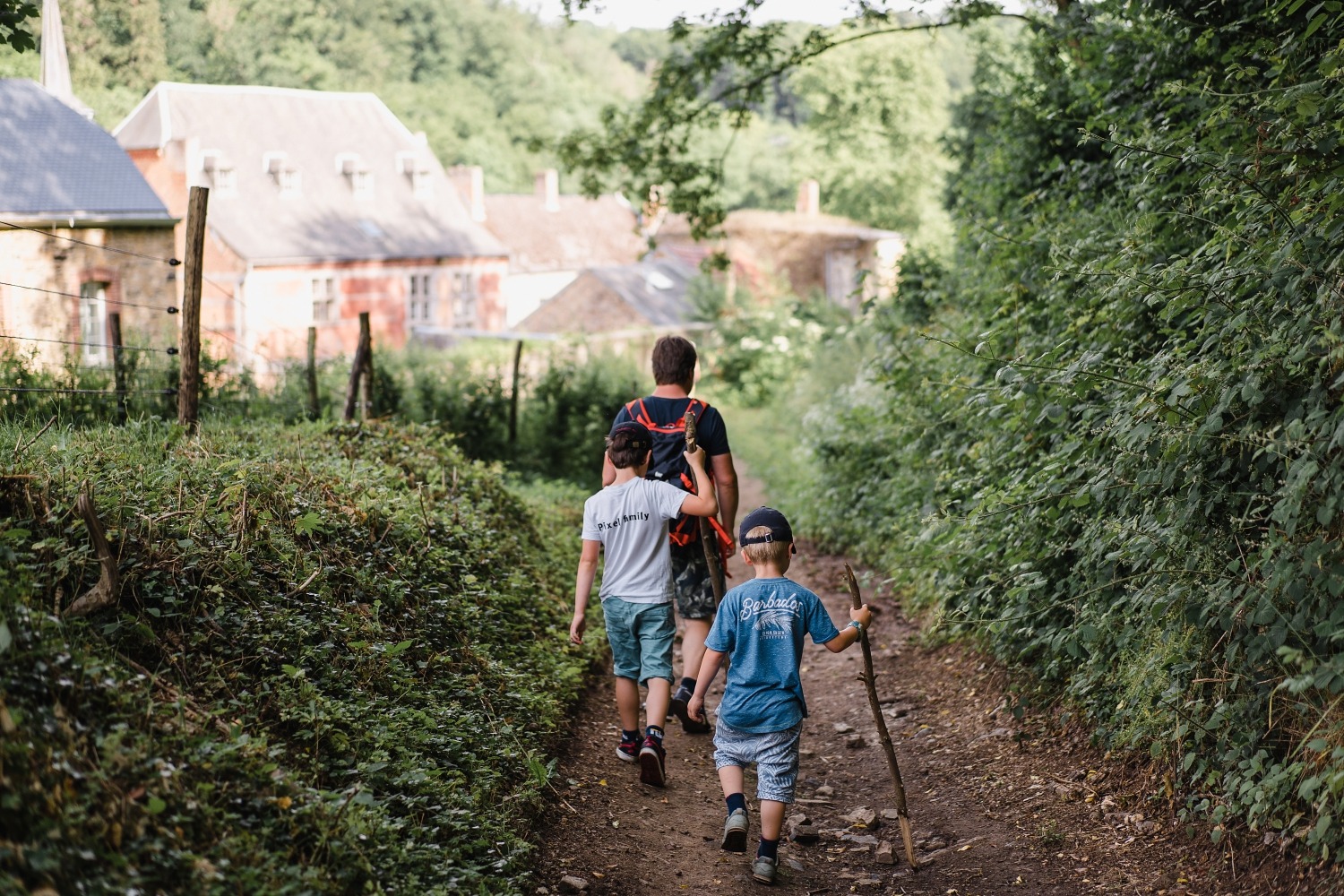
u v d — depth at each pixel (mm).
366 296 44312
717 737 4527
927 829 4859
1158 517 4695
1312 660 3566
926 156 56094
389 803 3812
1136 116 7590
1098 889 4051
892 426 10305
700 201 15484
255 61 57500
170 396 9727
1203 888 3871
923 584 8234
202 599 4277
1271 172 4812
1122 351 5746
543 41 77188
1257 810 3803
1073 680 5297
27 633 3201
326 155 46781
